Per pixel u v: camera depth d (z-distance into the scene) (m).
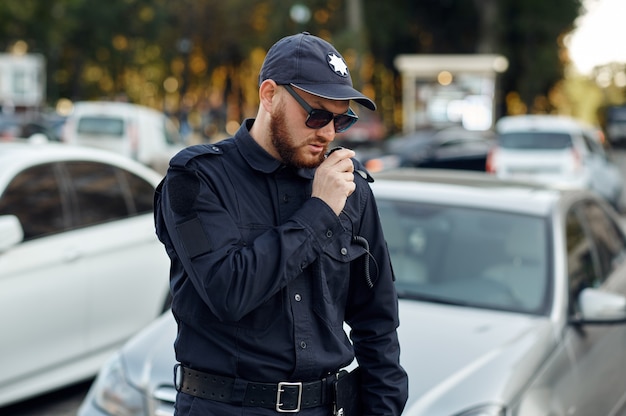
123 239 7.57
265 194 3.06
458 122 37.69
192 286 3.02
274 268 2.88
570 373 5.04
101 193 7.62
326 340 3.06
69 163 7.46
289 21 51.28
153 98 70.56
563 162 20.61
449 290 5.64
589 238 6.38
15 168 6.98
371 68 58.22
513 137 21.20
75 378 7.14
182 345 3.09
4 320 6.59
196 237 2.93
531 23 54.91
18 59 41.00
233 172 3.05
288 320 3.00
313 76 2.96
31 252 6.84
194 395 3.07
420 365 4.66
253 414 3.02
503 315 5.34
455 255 5.86
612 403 5.49
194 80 64.56
